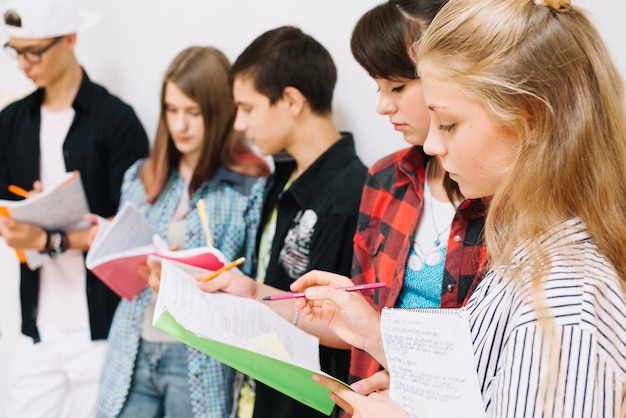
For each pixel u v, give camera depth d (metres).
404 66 1.18
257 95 1.55
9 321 2.65
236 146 1.85
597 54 0.81
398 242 1.28
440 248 1.20
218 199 1.78
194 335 1.06
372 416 0.88
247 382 1.71
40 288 2.18
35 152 2.17
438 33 0.84
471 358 0.81
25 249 1.95
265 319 1.28
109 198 2.16
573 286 0.72
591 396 0.68
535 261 0.76
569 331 0.69
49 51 2.06
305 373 1.05
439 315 0.84
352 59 1.82
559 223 0.79
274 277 1.56
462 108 0.81
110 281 1.63
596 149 0.80
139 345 1.79
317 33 1.87
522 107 0.78
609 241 0.78
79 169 2.12
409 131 1.24
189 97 1.76
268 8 1.96
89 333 2.15
